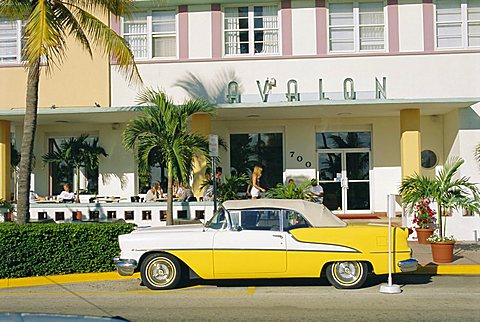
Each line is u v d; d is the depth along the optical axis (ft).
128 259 36.01
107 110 57.57
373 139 65.82
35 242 40.55
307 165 65.98
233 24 65.05
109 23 64.59
